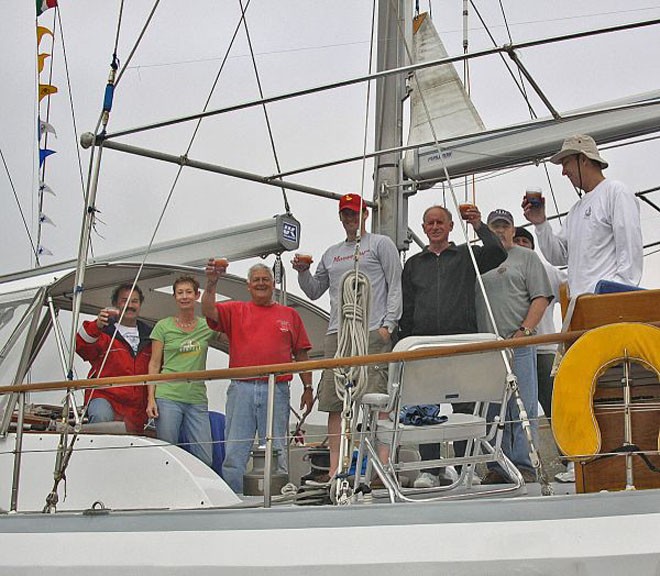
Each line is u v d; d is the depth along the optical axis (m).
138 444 4.82
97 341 5.52
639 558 3.18
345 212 5.55
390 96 6.34
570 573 3.24
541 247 5.38
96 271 5.64
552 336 3.81
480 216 5.31
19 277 6.23
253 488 4.97
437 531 3.43
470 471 4.66
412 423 4.43
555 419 3.71
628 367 3.67
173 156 5.77
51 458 4.94
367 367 4.42
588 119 5.74
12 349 5.43
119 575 3.81
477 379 4.22
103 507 4.37
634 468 3.70
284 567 3.55
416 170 6.19
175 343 5.41
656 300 3.80
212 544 3.70
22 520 4.11
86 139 5.00
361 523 3.54
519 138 5.91
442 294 5.21
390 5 6.39
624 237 4.56
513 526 3.35
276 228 6.51
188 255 6.64
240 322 5.29
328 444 5.22
